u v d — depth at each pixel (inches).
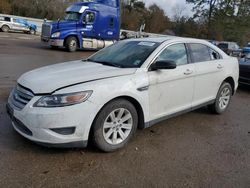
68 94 133.4
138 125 165.9
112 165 138.5
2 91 250.1
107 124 147.0
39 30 1347.2
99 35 716.0
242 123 216.7
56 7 1795.0
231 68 232.5
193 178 132.7
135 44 190.5
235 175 137.9
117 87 146.0
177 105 185.3
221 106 232.1
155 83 164.2
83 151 149.2
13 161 135.0
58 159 139.8
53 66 175.5
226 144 174.1
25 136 139.8
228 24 1499.8
